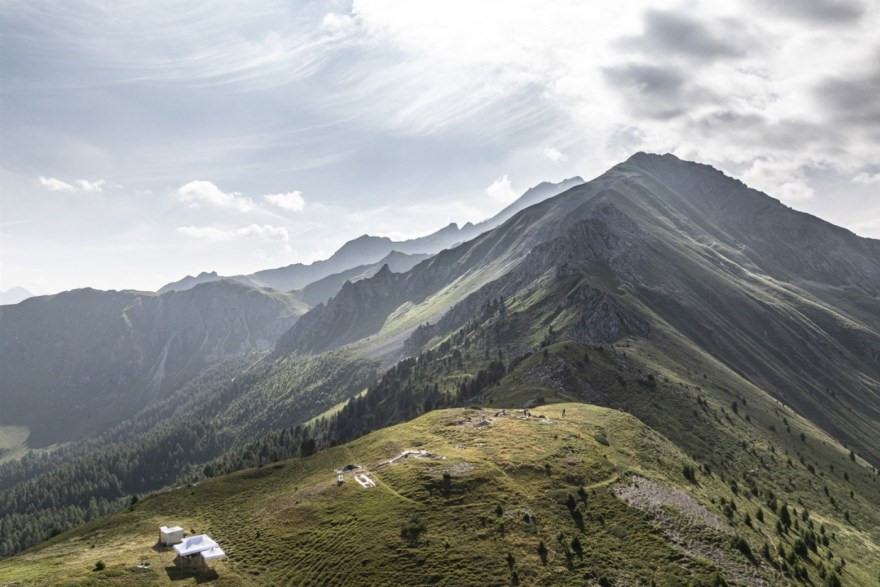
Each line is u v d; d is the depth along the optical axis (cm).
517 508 8300
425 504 8506
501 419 13362
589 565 7138
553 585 6681
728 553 7919
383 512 8431
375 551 7438
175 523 9844
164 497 11550
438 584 6669
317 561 7531
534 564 7056
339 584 6931
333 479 10344
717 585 6969
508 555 7156
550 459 10156
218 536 8950
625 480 9700
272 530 8719
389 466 10362
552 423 12825
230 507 10356
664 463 11544
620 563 7244
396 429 13662
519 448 10762
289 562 7669
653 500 9106
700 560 7488
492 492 8775
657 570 7188
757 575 7519
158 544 8675
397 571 6975
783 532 10069
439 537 7606
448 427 12962
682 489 10088
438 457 10412
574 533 7831
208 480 12469
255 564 7769
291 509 9356
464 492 8800
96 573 7294
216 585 7156
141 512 10694
